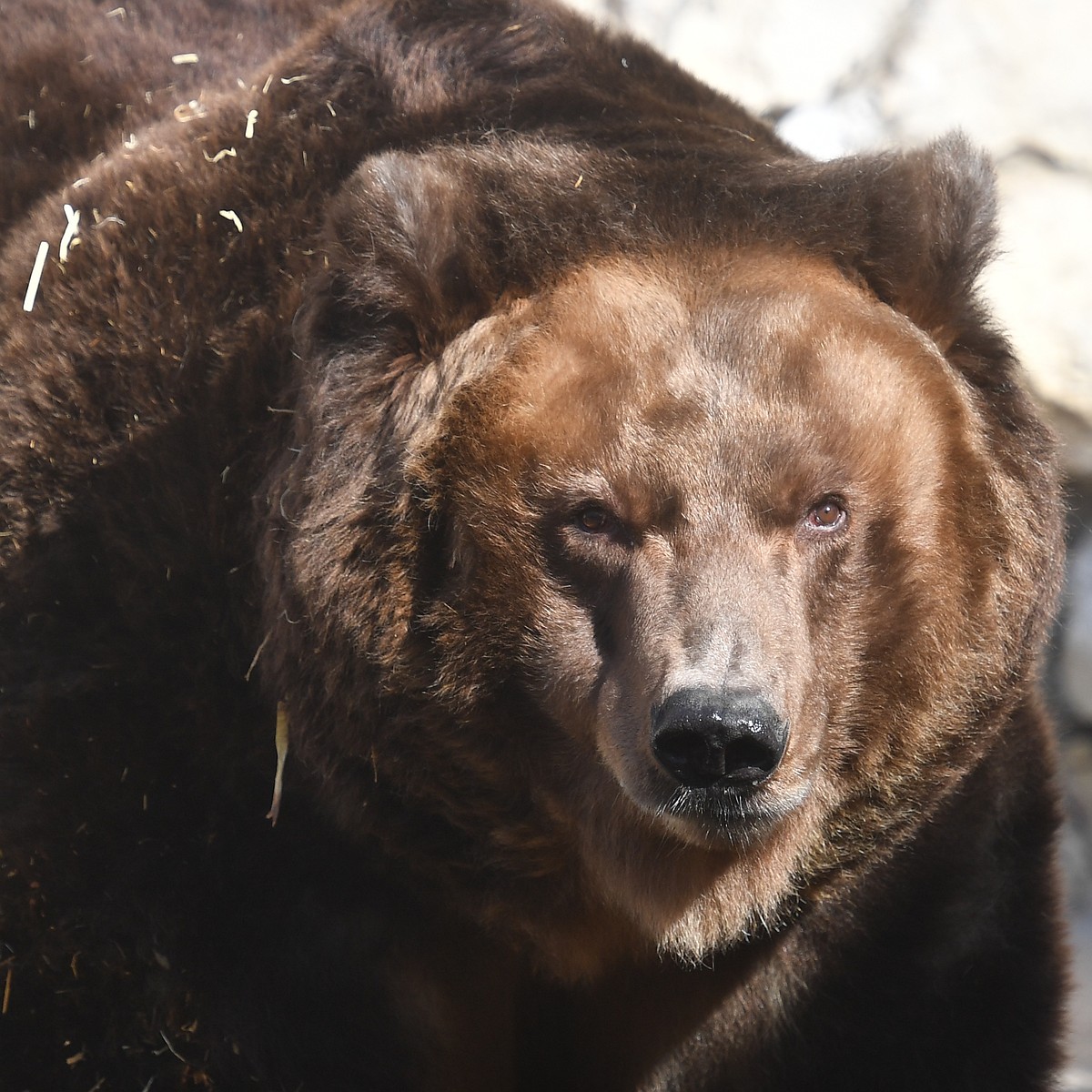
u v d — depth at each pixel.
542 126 9.82
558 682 8.46
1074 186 22.05
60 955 9.48
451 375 8.62
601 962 9.55
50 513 9.80
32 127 11.53
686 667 7.74
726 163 9.33
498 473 8.45
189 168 10.27
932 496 8.61
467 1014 10.01
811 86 22.81
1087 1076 14.71
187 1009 9.46
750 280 8.56
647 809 8.09
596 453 8.28
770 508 8.20
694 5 23.06
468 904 9.31
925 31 22.81
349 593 8.64
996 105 22.47
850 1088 10.16
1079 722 20.91
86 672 9.58
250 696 9.46
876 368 8.49
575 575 8.42
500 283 8.81
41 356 10.06
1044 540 9.17
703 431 8.18
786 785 8.16
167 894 9.44
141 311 9.96
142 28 12.00
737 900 8.86
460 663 8.59
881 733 8.83
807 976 10.03
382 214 8.71
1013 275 21.52
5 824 9.56
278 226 9.92
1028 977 10.06
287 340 9.55
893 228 8.98
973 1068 10.05
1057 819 10.31
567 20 10.59
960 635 8.85
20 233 10.88
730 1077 10.21
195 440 9.65
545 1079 10.49
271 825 9.43
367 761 8.95
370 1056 9.70
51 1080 9.59
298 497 8.83
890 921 9.93
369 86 10.21
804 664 8.19
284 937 9.52
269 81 10.43
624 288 8.55
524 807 8.90
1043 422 9.38
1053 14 22.83
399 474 8.55
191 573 9.55
